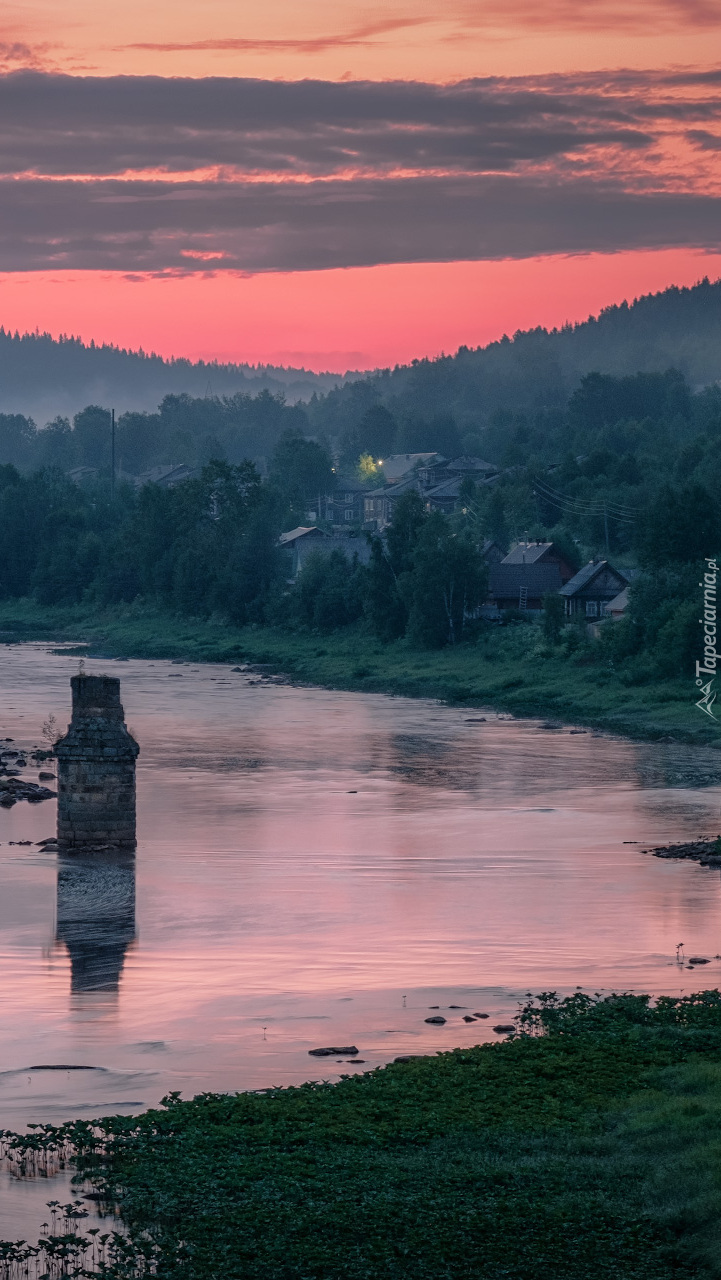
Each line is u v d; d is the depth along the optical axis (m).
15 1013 48.88
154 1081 42.59
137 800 96.19
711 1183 34.56
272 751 122.19
